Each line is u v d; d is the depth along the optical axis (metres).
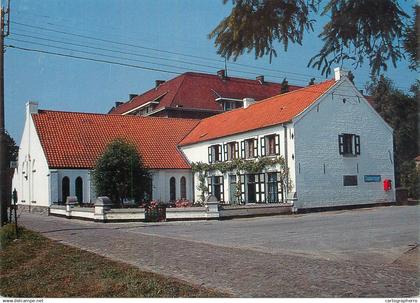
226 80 65.00
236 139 37.25
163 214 27.05
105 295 8.23
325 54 8.45
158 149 42.28
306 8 7.84
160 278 9.33
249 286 8.51
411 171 38.66
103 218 26.38
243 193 36.25
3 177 19.33
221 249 13.55
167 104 57.66
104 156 32.00
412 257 11.51
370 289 7.97
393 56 8.35
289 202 31.55
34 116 40.53
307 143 32.88
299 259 11.36
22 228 18.80
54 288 9.16
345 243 14.55
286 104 36.62
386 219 23.22
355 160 35.00
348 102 35.09
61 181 35.75
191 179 41.59
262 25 7.77
